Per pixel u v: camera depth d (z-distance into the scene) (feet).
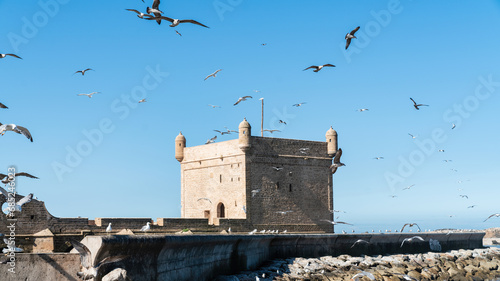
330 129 293.02
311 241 239.50
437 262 273.95
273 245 224.33
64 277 125.90
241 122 265.75
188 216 291.58
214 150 280.72
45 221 175.42
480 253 309.22
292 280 200.13
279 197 274.36
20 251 125.29
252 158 267.59
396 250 282.15
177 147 296.71
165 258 145.79
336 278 214.90
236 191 268.62
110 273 122.21
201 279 167.22
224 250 184.24
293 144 281.54
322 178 289.94
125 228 212.23
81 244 121.70
